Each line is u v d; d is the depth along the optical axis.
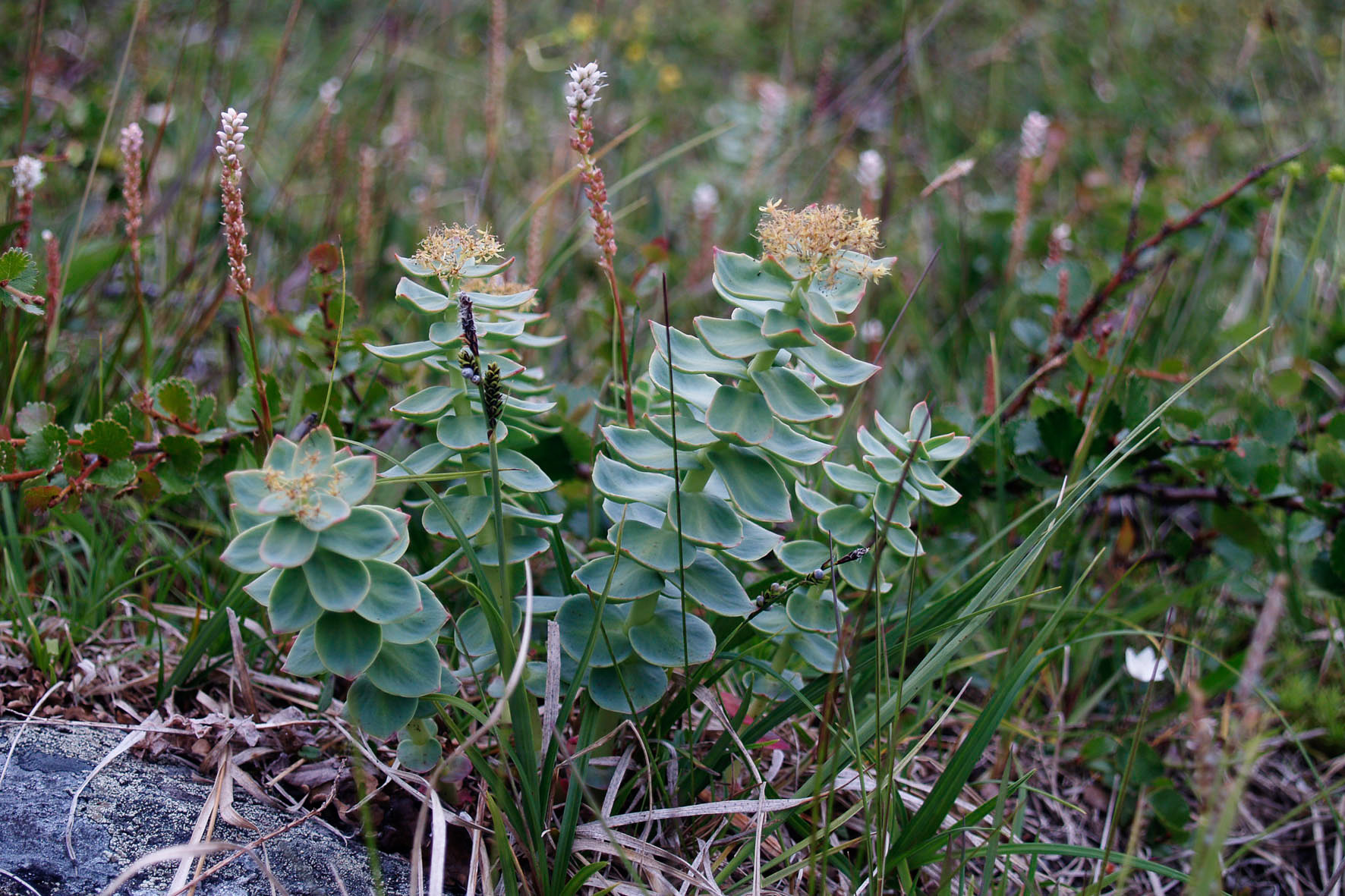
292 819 0.53
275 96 1.15
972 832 0.58
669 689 0.57
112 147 0.82
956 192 1.01
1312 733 0.66
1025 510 0.71
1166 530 0.75
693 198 1.08
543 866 0.51
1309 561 0.74
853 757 0.55
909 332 0.90
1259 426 0.71
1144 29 1.51
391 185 0.96
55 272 0.65
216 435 0.64
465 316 0.49
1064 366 0.74
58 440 0.59
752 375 0.51
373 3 1.40
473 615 0.55
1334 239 0.89
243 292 0.58
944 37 1.48
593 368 0.80
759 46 1.55
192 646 0.57
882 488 0.54
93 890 0.49
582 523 0.67
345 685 0.59
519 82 1.35
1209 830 0.45
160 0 1.19
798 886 0.54
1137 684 0.69
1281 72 1.36
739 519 0.52
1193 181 1.09
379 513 0.48
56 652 0.59
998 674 0.62
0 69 1.04
